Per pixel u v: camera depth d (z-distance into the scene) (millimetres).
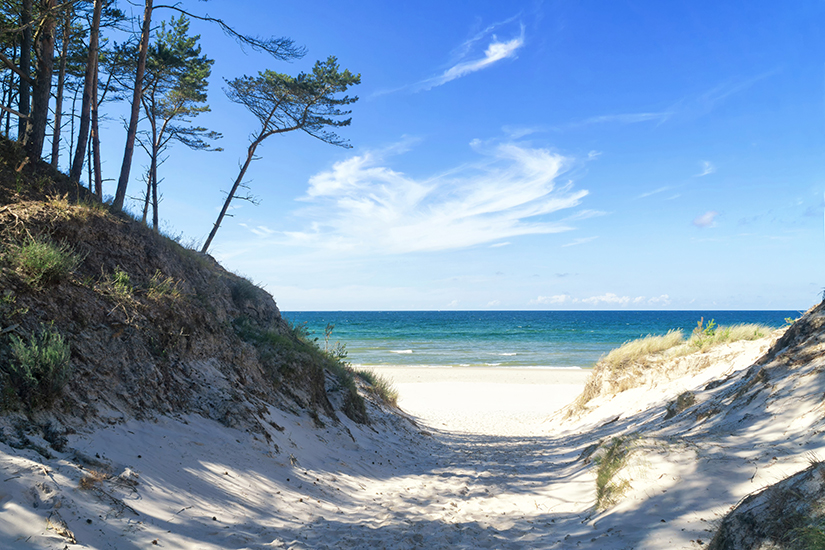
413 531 4473
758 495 3082
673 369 13281
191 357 7125
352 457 8047
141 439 4902
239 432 6238
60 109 14297
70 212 7223
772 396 5473
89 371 5234
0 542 2561
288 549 3711
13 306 4988
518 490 6473
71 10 11570
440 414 18016
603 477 5176
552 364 36406
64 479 3506
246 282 12922
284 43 13172
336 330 81500
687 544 3234
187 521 3795
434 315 185375
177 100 21141
